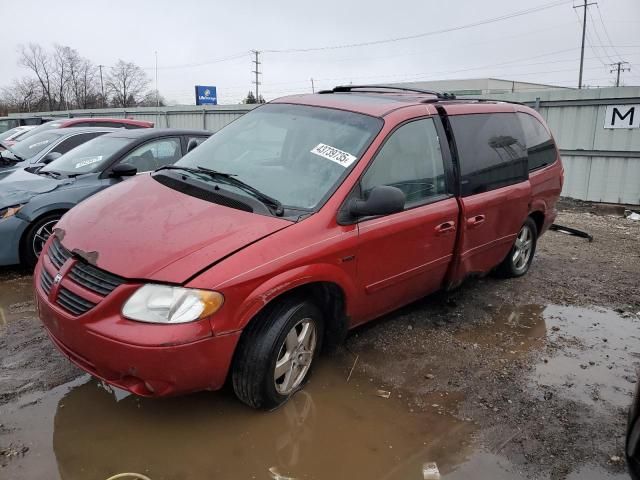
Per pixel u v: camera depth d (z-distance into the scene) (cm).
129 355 255
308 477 264
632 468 211
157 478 257
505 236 491
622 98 1046
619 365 395
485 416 322
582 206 1084
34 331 400
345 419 311
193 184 345
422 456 284
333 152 355
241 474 263
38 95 8025
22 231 516
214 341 265
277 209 313
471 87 4769
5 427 286
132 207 323
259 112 429
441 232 397
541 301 519
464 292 530
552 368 386
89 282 277
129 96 8494
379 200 315
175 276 261
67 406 308
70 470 259
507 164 479
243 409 314
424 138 396
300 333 317
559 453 292
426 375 364
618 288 563
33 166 657
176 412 308
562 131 1134
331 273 315
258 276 276
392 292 377
